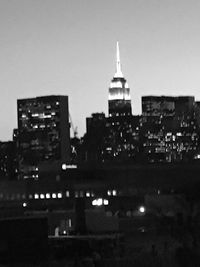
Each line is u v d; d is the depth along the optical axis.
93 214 150.00
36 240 106.50
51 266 101.25
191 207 82.44
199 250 77.75
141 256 101.62
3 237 102.62
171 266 92.75
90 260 101.12
